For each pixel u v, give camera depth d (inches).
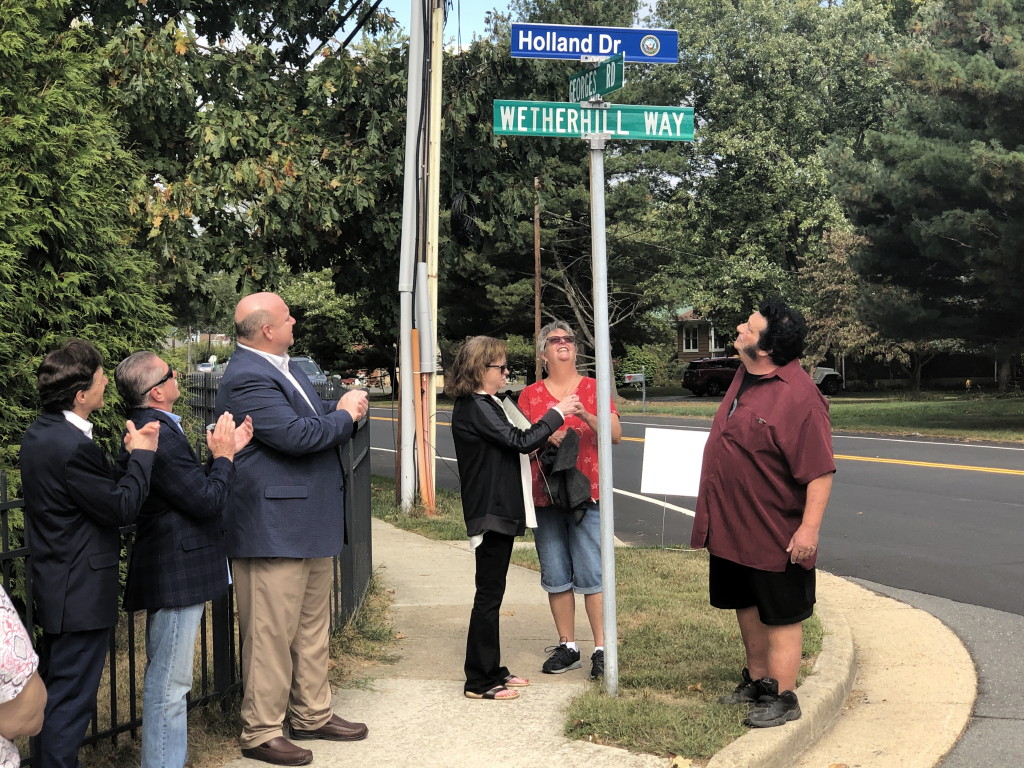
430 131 482.0
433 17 479.2
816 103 1763.0
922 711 197.6
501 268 1594.5
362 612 251.8
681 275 1787.6
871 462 651.5
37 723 87.4
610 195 1505.9
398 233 537.0
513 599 283.6
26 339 222.5
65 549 130.2
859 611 280.5
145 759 146.3
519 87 570.9
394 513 467.5
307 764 159.6
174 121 488.7
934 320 963.3
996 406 1182.3
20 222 218.5
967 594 300.4
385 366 2057.1
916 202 912.9
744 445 173.9
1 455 211.0
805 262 1803.6
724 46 1791.3
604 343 184.9
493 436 185.5
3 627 84.0
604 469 187.2
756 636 186.7
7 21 226.5
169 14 523.5
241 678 185.6
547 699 190.9
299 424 155.6
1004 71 826.8
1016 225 810.2
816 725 182.4
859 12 1838.1
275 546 157.4
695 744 162.4
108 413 236.1
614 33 195.3
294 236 521.0
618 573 311.3
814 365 1734.7
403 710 185.6
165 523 144.3
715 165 1825.8
